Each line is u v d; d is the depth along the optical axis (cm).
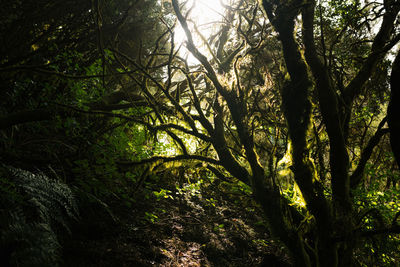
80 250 382
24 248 254
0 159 328
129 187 553
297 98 340
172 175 593
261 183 368
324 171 399
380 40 403
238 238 622
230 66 440
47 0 459
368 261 462
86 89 466
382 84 477
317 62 339
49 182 331
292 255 357
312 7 346
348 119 424
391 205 449
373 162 504
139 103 434
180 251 510
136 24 649
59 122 368
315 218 346
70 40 502
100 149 415
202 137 420
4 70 298
